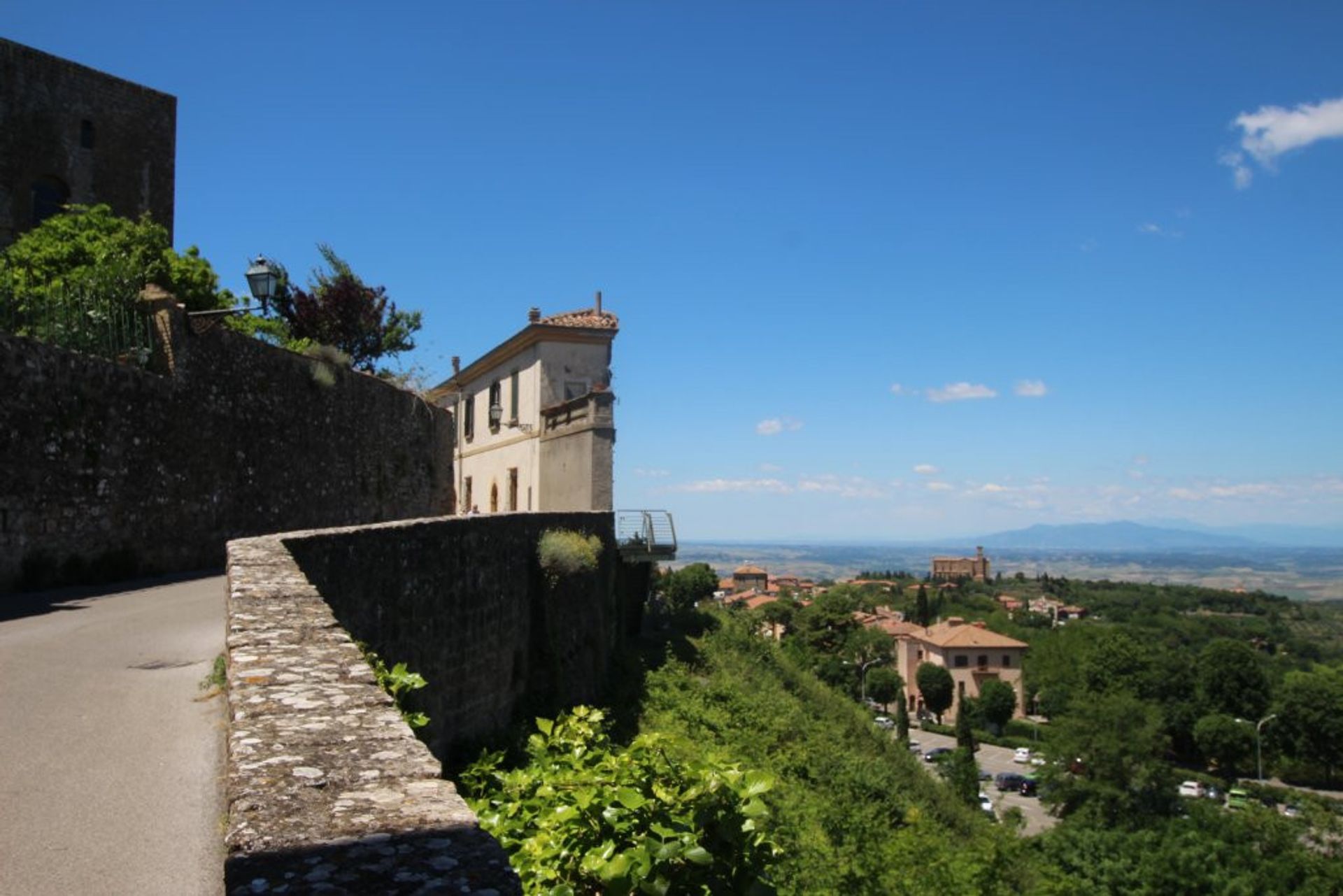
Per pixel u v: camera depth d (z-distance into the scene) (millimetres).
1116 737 46031
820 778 19844
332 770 3088
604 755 5184
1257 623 162000
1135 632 108625
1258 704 82375
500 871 2367
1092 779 46375
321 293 32406
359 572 9391
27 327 13195
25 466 12195
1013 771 70812
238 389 18016
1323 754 75750
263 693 4027
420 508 28875
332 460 22281
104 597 12156
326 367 21734
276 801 2795
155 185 30734
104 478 13852
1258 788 69125
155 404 15219
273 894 2199
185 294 21719
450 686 12031
